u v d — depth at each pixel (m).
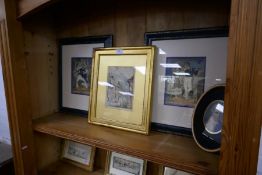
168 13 0.82
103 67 0.94
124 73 0.88
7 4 0.80
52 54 1.09
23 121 0.91
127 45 0.92
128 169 0.98
